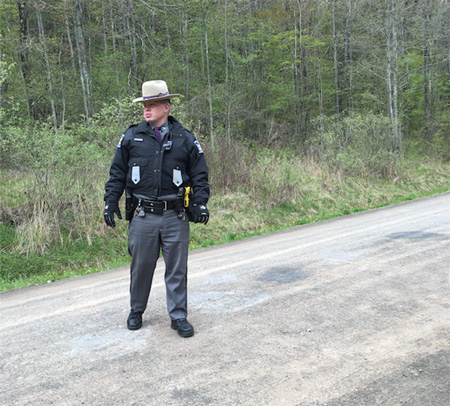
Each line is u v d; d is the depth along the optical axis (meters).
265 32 26.11
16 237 9.03
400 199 14.27
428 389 2.25
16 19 25.23
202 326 3.28
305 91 26.52
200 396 2.29
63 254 9.08
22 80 19.88
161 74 22.38
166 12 22.59
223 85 23.53
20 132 9.41
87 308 4.21
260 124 24.52
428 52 26.02
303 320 3.30
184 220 3.12
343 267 4.93
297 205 12.75
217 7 24.53
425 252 5.40
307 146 17.75
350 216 11.45
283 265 5.30
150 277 3.26
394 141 17.33
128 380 2.50
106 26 24.64
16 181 10.09
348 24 24.75
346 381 2.37
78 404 2.28
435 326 3.06
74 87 22.47
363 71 23.38
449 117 24.66
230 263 5.97
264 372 2.51
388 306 3.53
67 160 9.88
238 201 12.28
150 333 3.20
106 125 11.41
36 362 2.86
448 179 17.52
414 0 21.59
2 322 4.12
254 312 3.54
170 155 3.04
